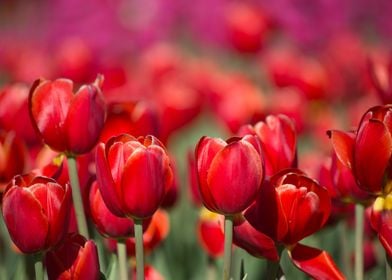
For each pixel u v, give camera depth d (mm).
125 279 1238
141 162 1104
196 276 1718
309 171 1481
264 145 1250
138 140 1152
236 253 1578
